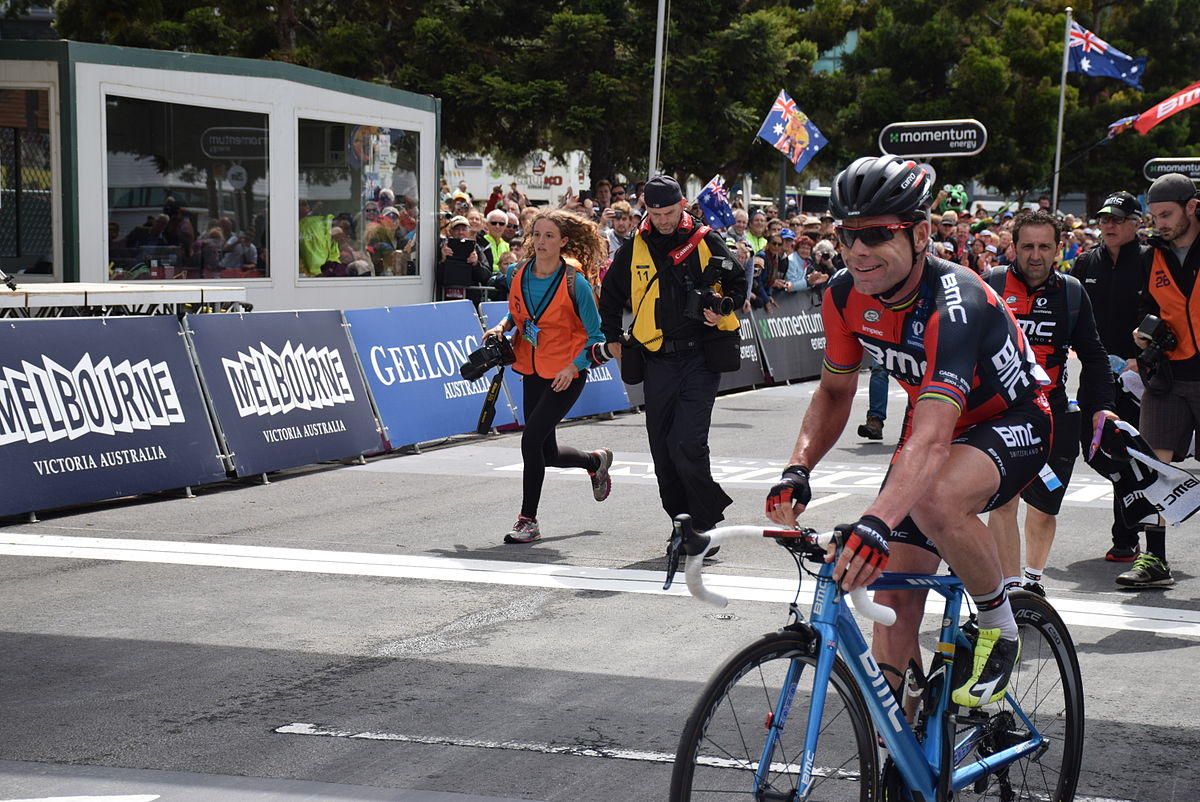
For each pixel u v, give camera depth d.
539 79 24.02
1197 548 6.82
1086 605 5.65
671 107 24.64
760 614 5.40
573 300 6.64
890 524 2.58
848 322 3.01
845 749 2.73
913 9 34.94
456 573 6.07
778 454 9.73
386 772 3.69
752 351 14.50
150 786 3.58
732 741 2.58
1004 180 35.84
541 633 5.11
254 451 8.27
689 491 6.20
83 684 4.45
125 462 7.48
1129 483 5.85
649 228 6.22
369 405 9.31
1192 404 6.00
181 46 23.59
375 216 13.59
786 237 15.69
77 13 22.06
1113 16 41.59
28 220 10.30
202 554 6.38
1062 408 5.23
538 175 38.16
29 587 5.74
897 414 12.36
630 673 4.61
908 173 2.78
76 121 10.15
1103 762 3.84
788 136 18.28
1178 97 24.58
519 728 4.05
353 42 24.27
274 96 11.95
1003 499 3.01
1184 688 4.54
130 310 9.70
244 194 11.77
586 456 7.24
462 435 10.62
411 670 4.62
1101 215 6.21
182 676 4.54
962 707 2.97
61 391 7.23
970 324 2.82
